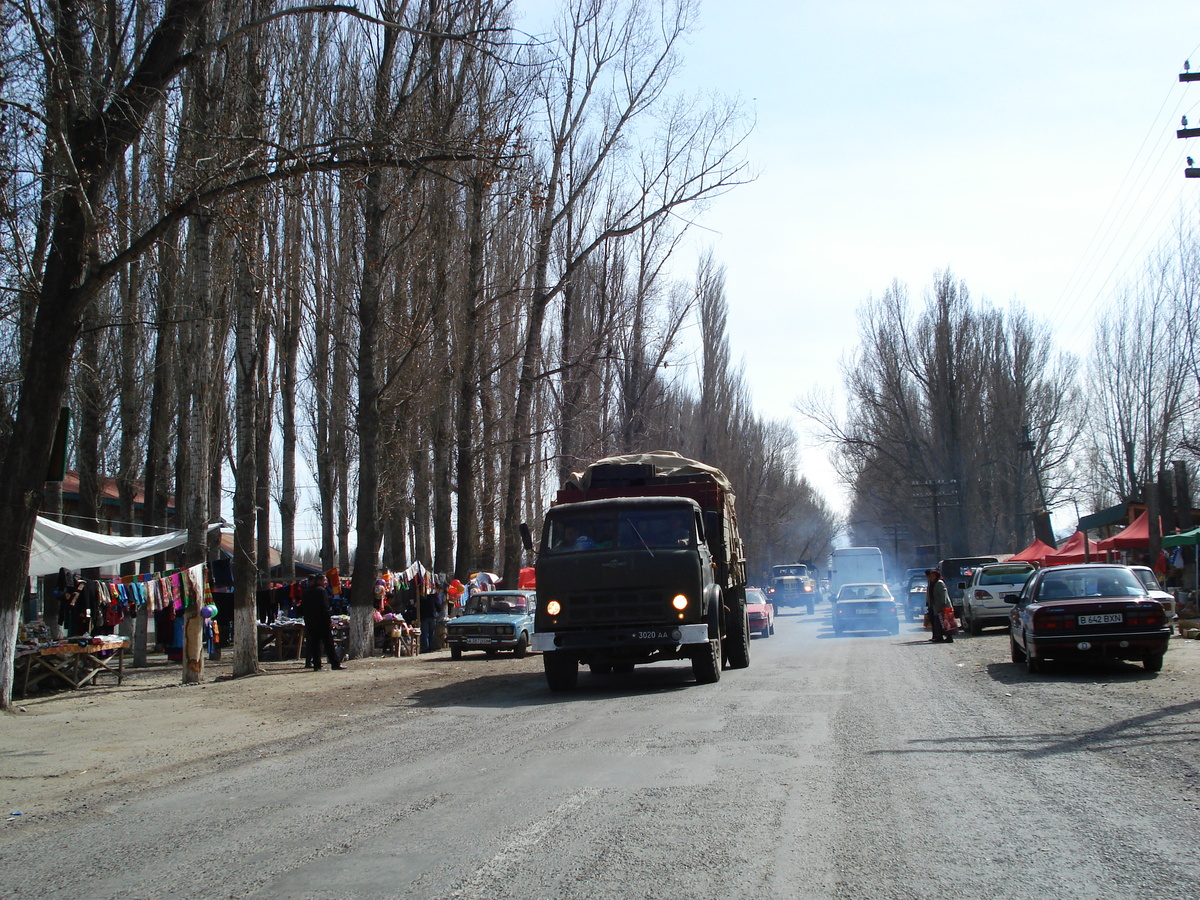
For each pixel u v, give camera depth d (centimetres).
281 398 3688
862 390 5522
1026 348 5366
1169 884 447
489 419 3253
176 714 1287
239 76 1606
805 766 736
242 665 1864
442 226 2439
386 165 1274
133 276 2480
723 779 695
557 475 3509
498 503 4084
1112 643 1342
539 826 576
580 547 1397
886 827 556
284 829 603
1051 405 5459
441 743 934
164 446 2884
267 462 3111
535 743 900
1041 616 1377
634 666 1872
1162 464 3388
